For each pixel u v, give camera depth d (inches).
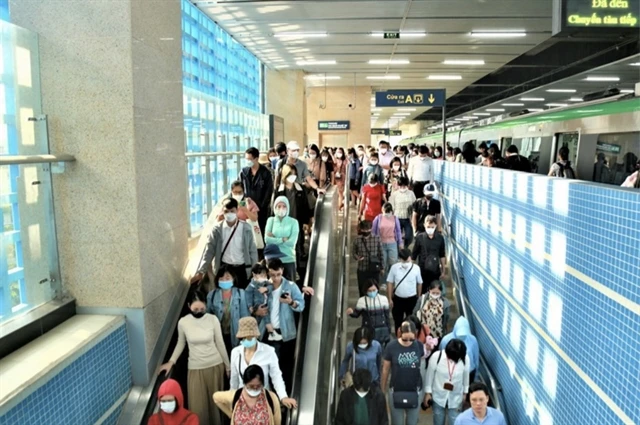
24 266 148.5
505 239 214.7
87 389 143.4
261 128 558.6
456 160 506.0
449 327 280.2
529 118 460.1
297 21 490.9
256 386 145.5
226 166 382.9
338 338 247.1
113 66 164.1
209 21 463.8
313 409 170.4
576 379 140.2
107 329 156.7
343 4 437.4
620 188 120.0
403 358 197.0
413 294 258.2
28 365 127.2
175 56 204.2
